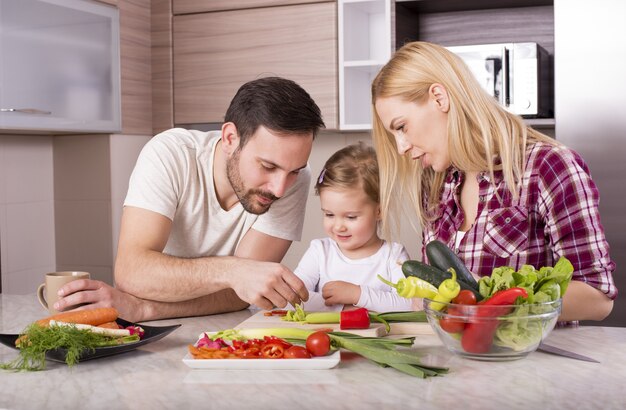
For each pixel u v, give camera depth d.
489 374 1.14
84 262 3.45
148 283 1.62
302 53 3.23
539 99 2.96
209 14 3.37
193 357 1.23
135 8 3.37
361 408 1.00
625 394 1.04
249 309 1.82
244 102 1.54
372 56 3.43
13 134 3.26
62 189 3.47
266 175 1.55
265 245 1.85
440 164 1.57
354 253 2.05
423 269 1.20
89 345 1.25
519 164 1.52
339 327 1.41
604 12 2.73
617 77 2.73
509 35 3.27
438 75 1.50
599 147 2.76
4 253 3.23
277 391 1.08
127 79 3.33
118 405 1.04
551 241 1.49
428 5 3.21
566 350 1.28
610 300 1.40
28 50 2.79
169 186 1.73
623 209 2.73
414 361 1.15
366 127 3.18
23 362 1.23
